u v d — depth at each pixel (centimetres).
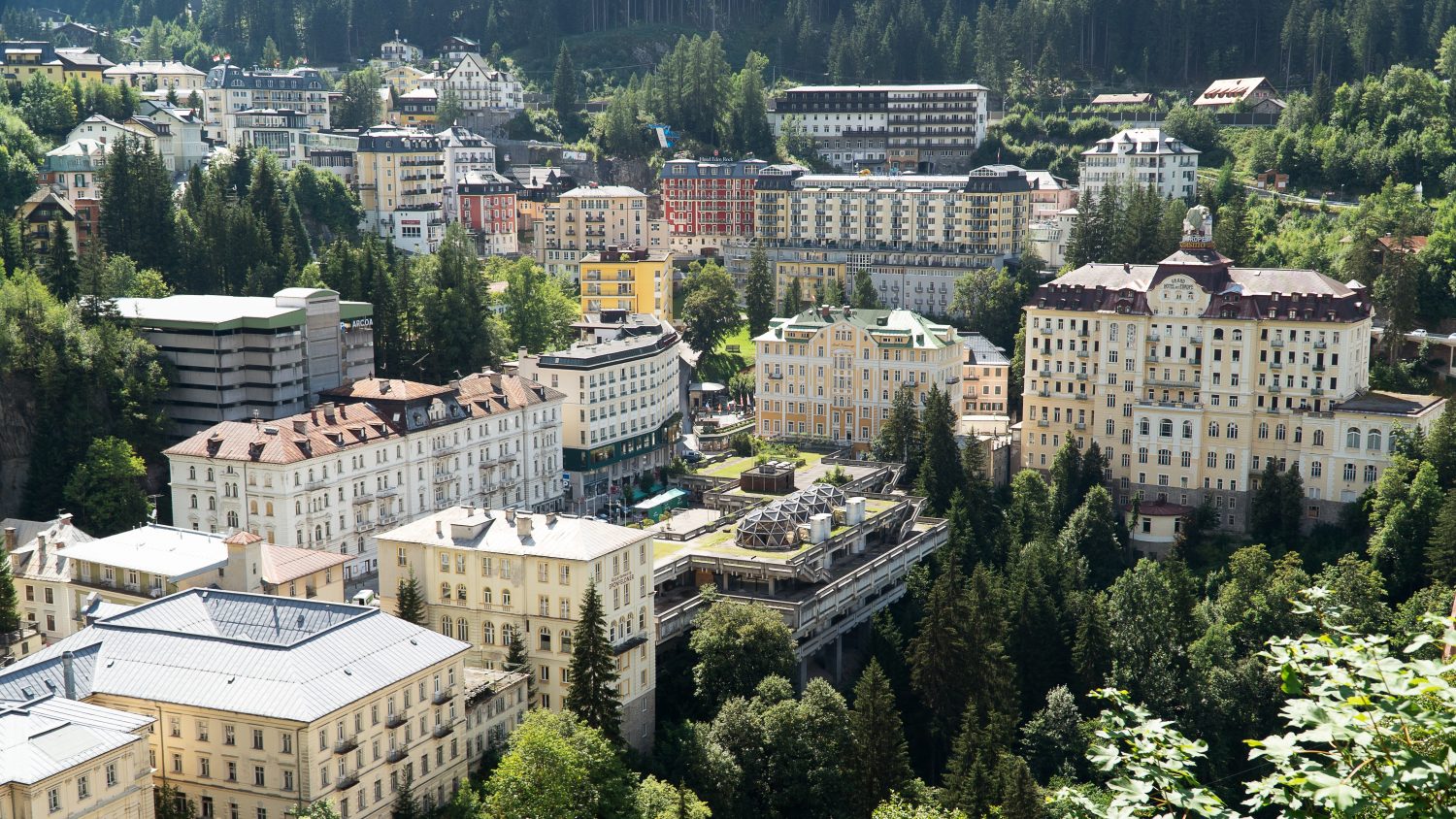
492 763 19450
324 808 16038
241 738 16850
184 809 17212
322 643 17712
